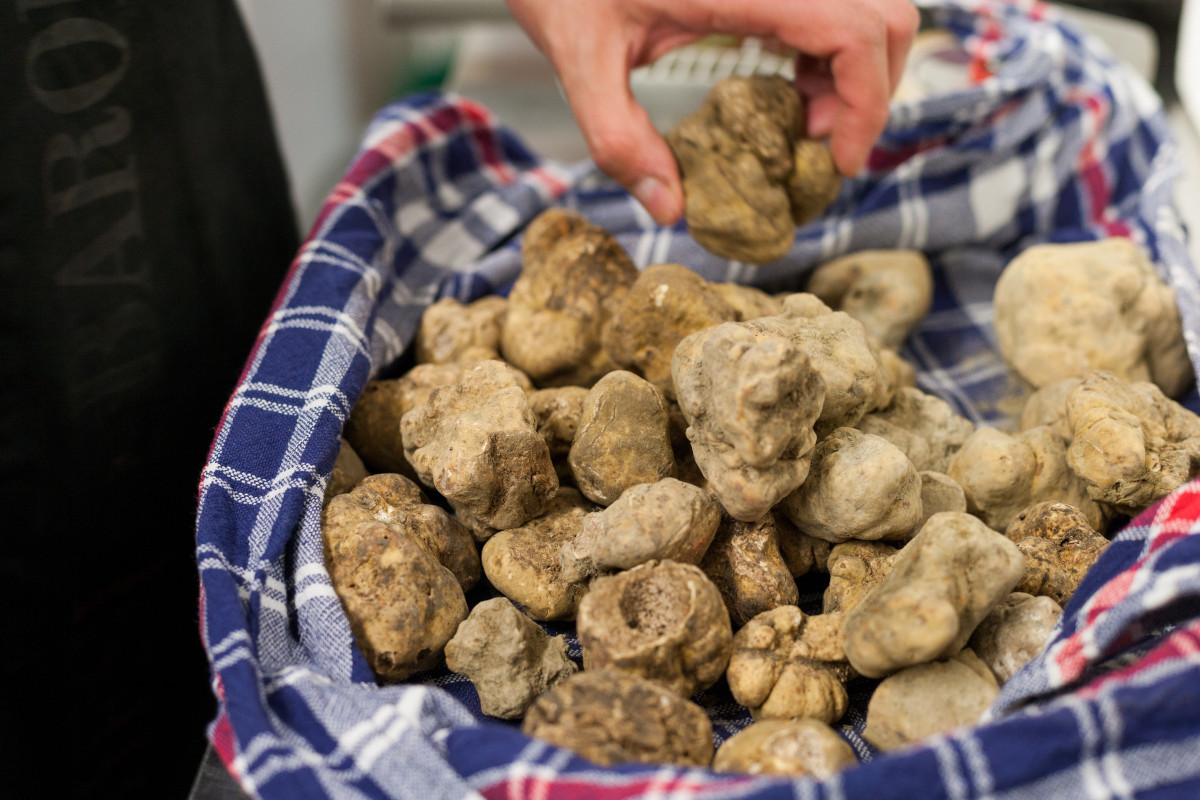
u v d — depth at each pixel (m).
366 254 0.54
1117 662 0.38
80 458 0.54
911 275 0.59
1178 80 0.85
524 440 0.44
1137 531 0.39
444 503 0.49
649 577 0.40
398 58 1.11
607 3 0.50
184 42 0.57
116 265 0.55
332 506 0.44
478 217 0.62
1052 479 0.46
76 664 0.55
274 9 0.83
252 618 0.41
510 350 0.52
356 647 0.40
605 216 0.62
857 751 0.40
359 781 0.37
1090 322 0.52
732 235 0.51
